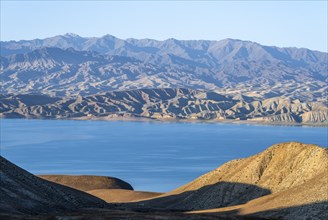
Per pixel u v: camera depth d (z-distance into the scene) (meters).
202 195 155.50
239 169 158.00
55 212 123.19
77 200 146.50
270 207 119.00
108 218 101.31
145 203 167.75
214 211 131.00
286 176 144.00
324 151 142.88
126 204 166.62
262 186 145.62
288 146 153.38
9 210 111.75
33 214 115.50
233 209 127.94
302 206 113.19
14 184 129.25
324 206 109.94
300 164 144.12
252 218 109.00
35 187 136.62
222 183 154.62
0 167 135.00
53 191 142.12
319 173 136.12
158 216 104.31
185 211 143.38
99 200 164.38
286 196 123.00
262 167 152.25
